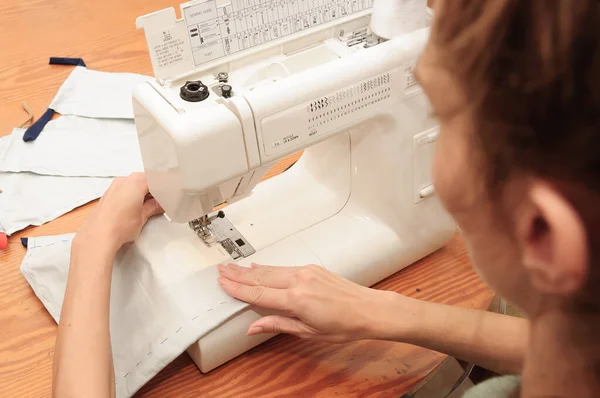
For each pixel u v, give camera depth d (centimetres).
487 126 29
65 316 71
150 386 75
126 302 80
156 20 65
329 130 72
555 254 28
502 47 27
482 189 32
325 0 74
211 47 69
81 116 114
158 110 65
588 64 25
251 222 87
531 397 40
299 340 80
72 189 101
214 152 65
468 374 73
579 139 26
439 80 31
